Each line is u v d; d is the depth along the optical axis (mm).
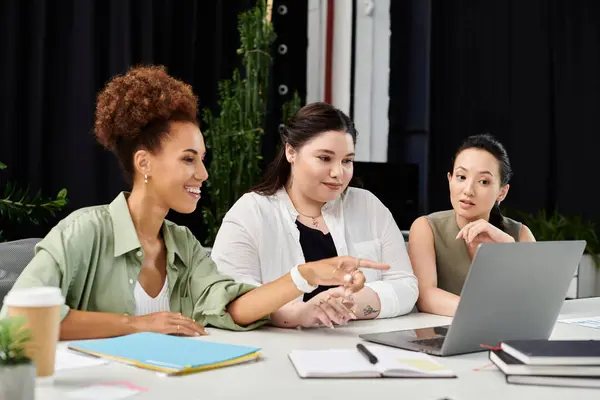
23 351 907
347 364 1172
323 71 4039
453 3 4051
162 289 1640
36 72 3143
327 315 1593
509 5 4129
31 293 1040
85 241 1521
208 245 3094
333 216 2051
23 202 2828
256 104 3193
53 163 3217
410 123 4059
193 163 1551
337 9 4043
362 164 3223
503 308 1322
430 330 1540
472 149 2168
